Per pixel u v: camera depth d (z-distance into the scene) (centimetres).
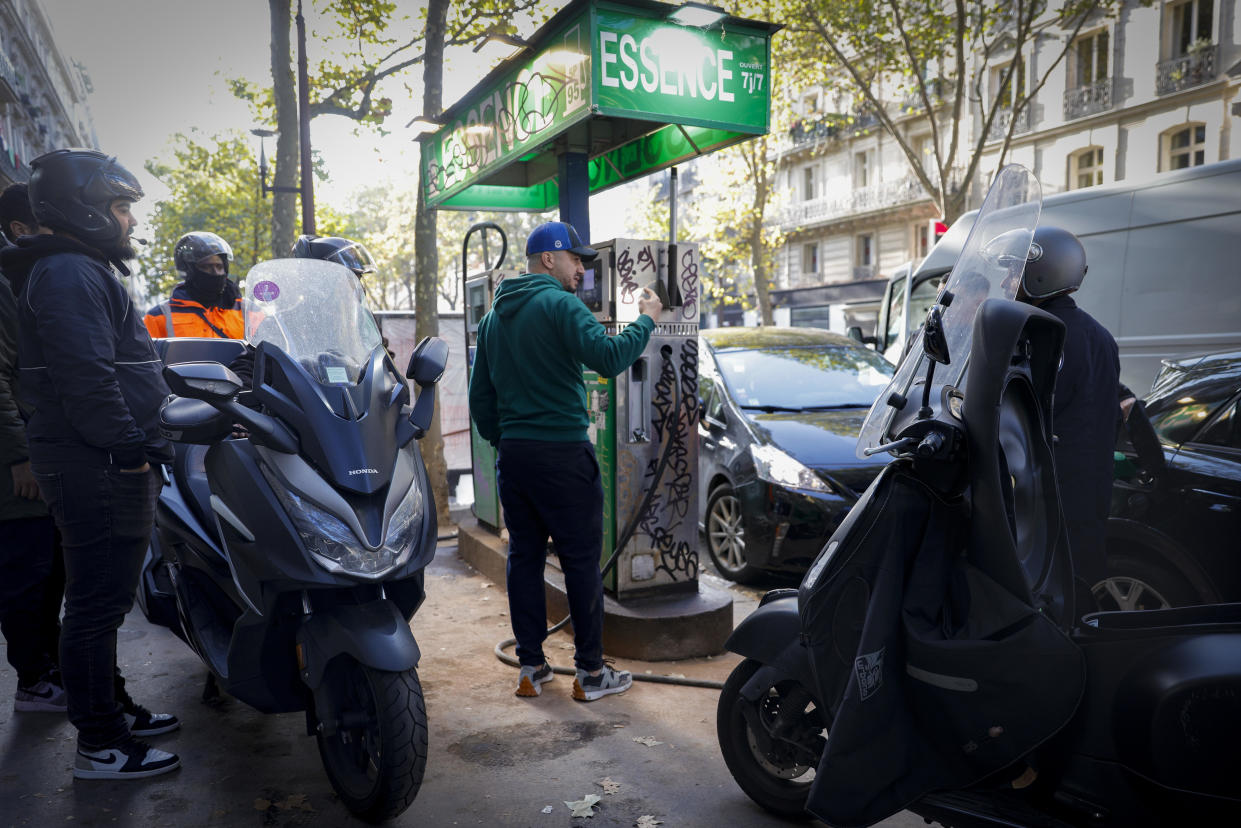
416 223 775
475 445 621
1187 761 186
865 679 207
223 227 2647
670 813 277
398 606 290
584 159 536
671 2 433
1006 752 203
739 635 265
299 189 1279
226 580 288
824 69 2114
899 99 2831
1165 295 677
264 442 259
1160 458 354
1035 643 198
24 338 287
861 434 246
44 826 271
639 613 423
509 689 385
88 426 276
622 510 442
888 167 3072
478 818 275
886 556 212
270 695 278
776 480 543
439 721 351
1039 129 2512
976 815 212
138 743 307
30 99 3650
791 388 649
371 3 1156
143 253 3369
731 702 276
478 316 582
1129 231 700
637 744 328
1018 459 215
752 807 280
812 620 227
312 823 273
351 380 284
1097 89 2358
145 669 409
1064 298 298
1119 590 383
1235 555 352
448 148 634
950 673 204
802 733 262
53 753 323
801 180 3491
